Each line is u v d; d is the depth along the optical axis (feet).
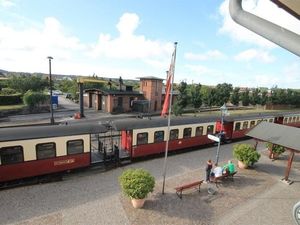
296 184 46.70
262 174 51.24
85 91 146.41
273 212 35.86
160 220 32.19
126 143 57.62
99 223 30.99
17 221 30.91
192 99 147.13
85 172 48.67
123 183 34.32
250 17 11.68
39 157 42.52
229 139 80.53
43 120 102.58
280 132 55.62
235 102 194.39
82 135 46.83
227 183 45.62
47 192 39.50
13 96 134.00
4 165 39.32
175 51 37.88
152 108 143.84
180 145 64.80
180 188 38.34
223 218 33.60
